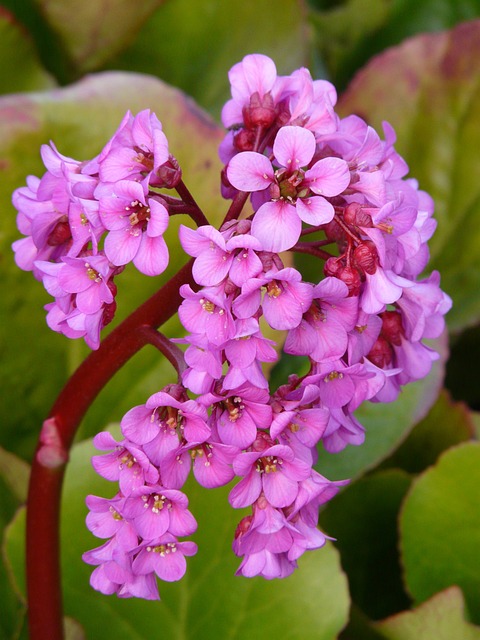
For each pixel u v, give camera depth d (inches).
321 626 13.7
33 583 12.5
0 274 15.8
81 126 15.6
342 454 15.8
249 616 13.9
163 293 11.2
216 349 9.9
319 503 10.8
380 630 14.1
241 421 10.3
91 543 14.2
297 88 11.4
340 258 10.4
